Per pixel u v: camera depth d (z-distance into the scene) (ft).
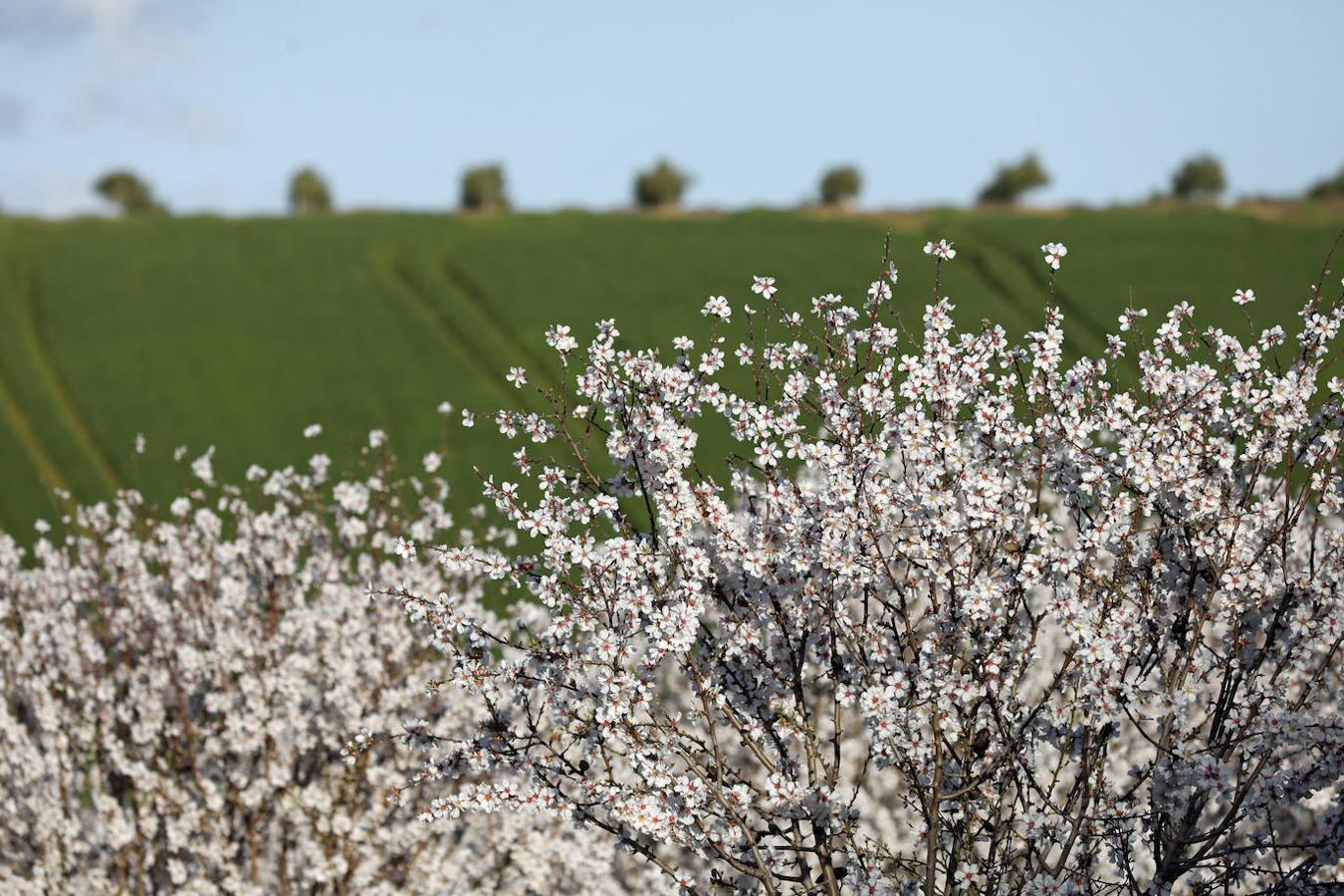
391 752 101.35
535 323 435.12
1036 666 74.95
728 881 59.11
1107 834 55.93
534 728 57.26
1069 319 421.59
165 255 497.87
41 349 417.08
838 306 58.65
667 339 421.59
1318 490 55.47
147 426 371.56
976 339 55.88
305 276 481.46
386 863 106.01
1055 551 52.49
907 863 58.44
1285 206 558.56
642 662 55.31
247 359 414.62
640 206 604.08
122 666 106.32
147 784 102.53
